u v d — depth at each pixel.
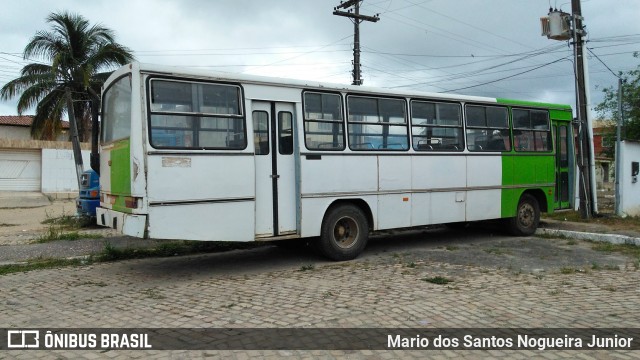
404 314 5.64
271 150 8.17
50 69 19.98
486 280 7.32
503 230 12.05
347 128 8.88
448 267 8.27
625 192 14.71
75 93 20.62
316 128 8.54
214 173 7.46
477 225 12.91
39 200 24.45
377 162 9.24
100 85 20.28
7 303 6.25
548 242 10.98
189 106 7.34
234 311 5.80
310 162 8.42
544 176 12.22
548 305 6.00
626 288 6.85
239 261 8.99
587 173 14.10
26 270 8.23
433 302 6.12
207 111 7.49
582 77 13.97
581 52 13.98
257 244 10.59
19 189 26.77
